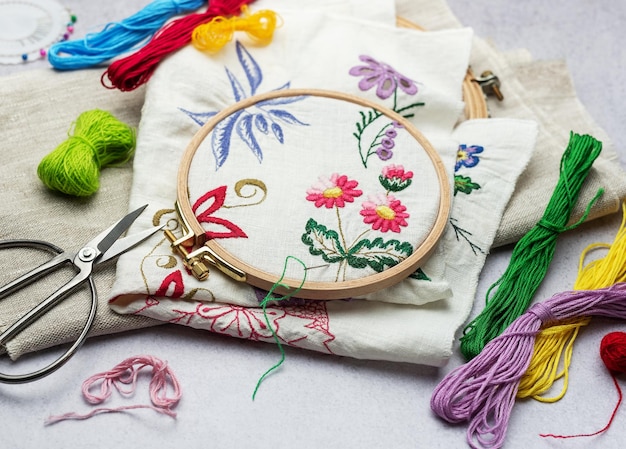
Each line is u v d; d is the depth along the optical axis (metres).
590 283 0.97
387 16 1.17
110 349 0.91
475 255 0.97
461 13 1.33
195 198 0.92
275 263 0.89
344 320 0.90
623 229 1.04
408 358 0.89
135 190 0.95
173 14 1.14
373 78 1.06
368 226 0.92
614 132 1.19
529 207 1.03
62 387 0.87
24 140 1.04
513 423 0.89
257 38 1.09
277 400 0.89
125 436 0.85
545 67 1.22
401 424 0.88
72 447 0.84
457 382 0.86
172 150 0.98
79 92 1.09
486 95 1.17
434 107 1.06
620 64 1.28
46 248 0.94
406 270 0.90
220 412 0.87
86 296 0.90
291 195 0.93
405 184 0.95
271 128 0.98
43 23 1.23
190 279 0.90
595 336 0.97
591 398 0.92
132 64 1.02
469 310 0.94
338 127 0.99
